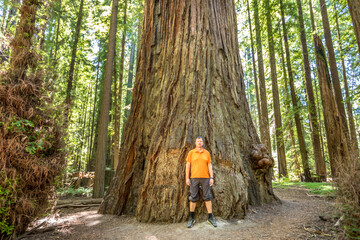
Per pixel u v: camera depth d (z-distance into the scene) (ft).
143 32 20.57
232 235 11.67
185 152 15.07
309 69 43.45
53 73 15.11
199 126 15.60
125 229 13.37
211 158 15.10
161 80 18.44
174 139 15.42
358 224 9.44
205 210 13.84
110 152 56.80
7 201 11.25
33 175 12.15
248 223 13.71
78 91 49.55
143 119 18.42
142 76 19.49
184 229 12.60
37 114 13.32
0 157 11.26
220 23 19.77
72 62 36.29
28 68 13.99
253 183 18.08
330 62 40.65
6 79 12.70
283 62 49.62
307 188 27.94
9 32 14.78
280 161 46.80
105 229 13.58
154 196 14.56
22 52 13.92
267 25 46.80
